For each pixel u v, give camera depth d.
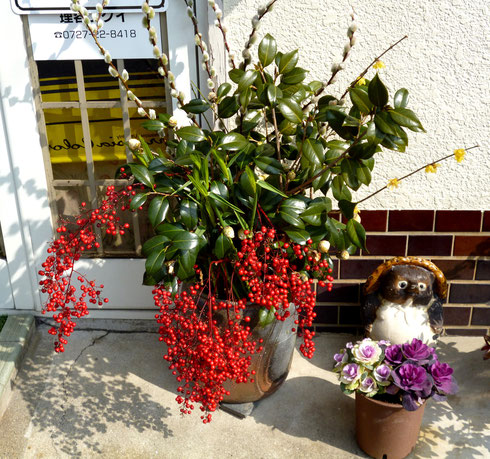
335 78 2.94
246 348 2.36
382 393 2.52
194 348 2.37
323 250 2.49
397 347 2.56
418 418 2.54
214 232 2.50
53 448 2.66
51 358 3.17
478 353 3.21
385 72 2.91
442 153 3.02
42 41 2.91
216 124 3.01
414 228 3.13
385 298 2.99
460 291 3.24
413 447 2.63
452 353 3.21
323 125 2.61
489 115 2.95
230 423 2.80
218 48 2.88
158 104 3.04
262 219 2.55
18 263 3.29
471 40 2.83
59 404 2.89
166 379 3.06
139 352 3.25
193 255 2.38
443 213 3.10
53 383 3.01
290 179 2.54
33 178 3.15
